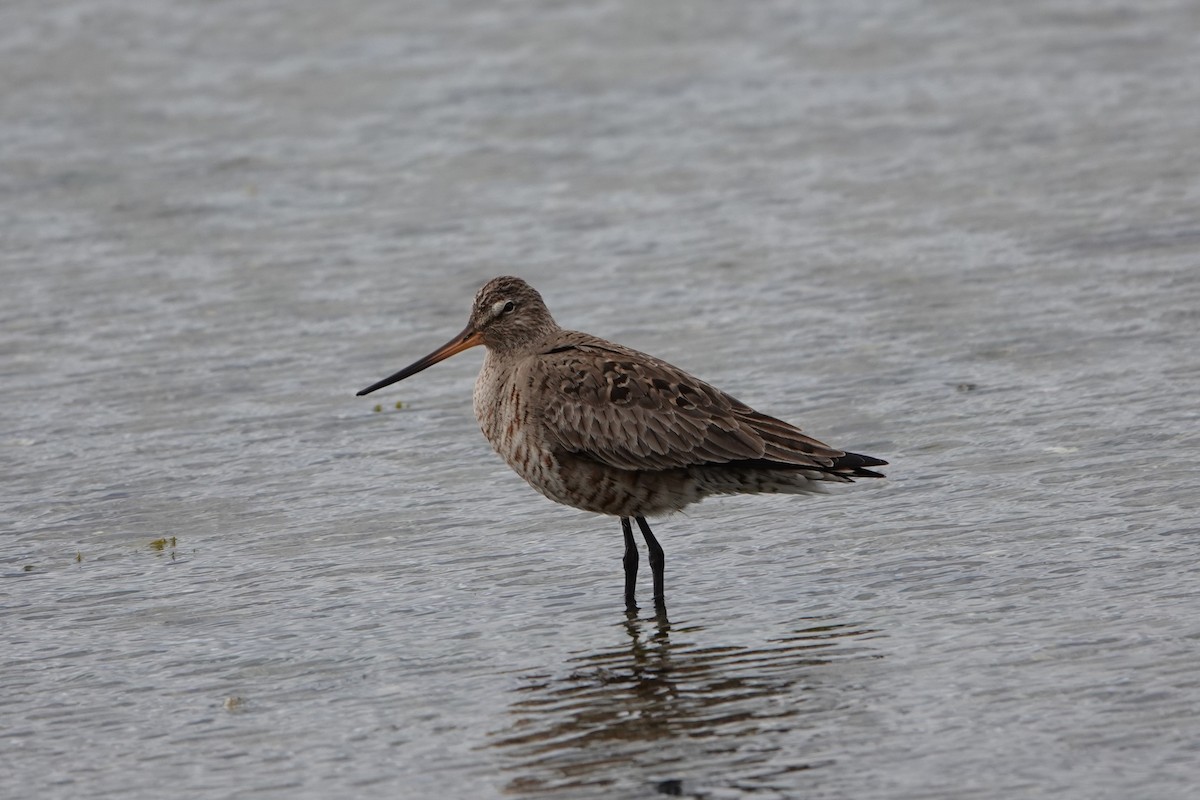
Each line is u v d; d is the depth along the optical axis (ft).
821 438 51.31
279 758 34.53
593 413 42.60
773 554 44.16
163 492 49.93
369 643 39.93
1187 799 30.32
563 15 104.99
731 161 80.94
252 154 84.48
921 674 36.32
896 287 64.18
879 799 31.32
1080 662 36.01
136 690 37.96
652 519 47.26
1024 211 71.36
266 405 56.59
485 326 45.55
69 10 108.17
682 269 67.92
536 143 84.74
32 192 80.18
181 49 100.89
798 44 98.27
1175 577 39.83
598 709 35.96
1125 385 53.06
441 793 32.68
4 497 49.83
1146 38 96.07
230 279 69.00
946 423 51.65
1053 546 42.42
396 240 72.95
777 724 34.65
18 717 36.86
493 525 47.11
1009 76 90.84
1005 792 31.14
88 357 61.26
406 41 101.24
